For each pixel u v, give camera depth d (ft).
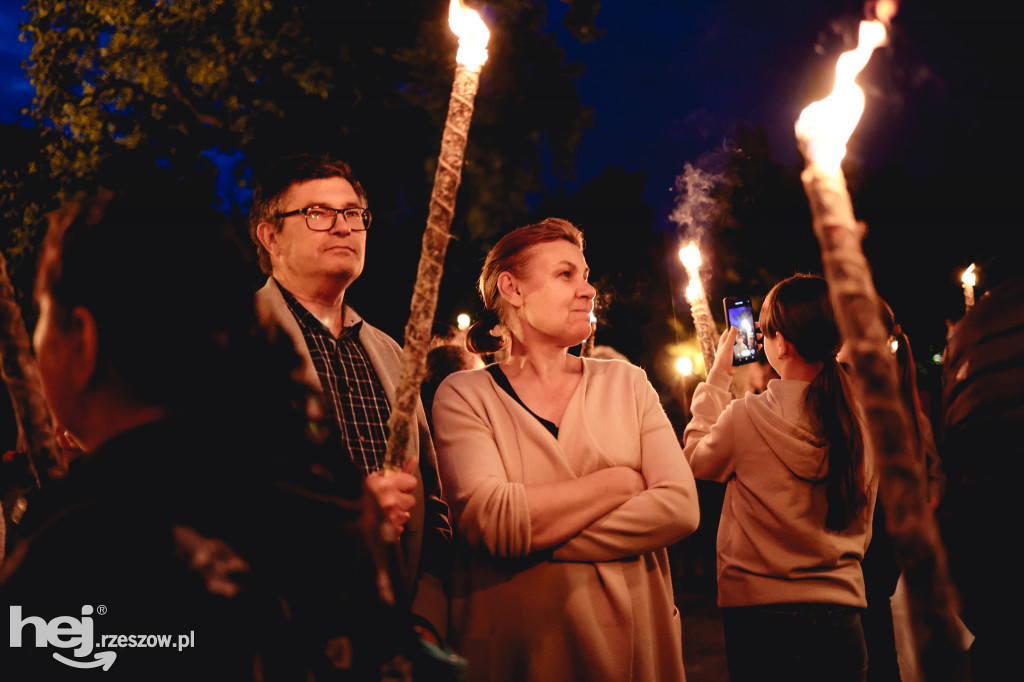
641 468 7.19
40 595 2.47
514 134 31.76
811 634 8.03
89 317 2.88
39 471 3.53
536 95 31.99
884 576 9.70
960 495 3.84
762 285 45.88
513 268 7.59
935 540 2.15
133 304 2.85
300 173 6.95
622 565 6.70
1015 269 3.91
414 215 34.40
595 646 6.40
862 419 8.26
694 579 22.39
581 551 6.48
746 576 8.32
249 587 2.63
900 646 4.42
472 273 34.91
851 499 8.04
